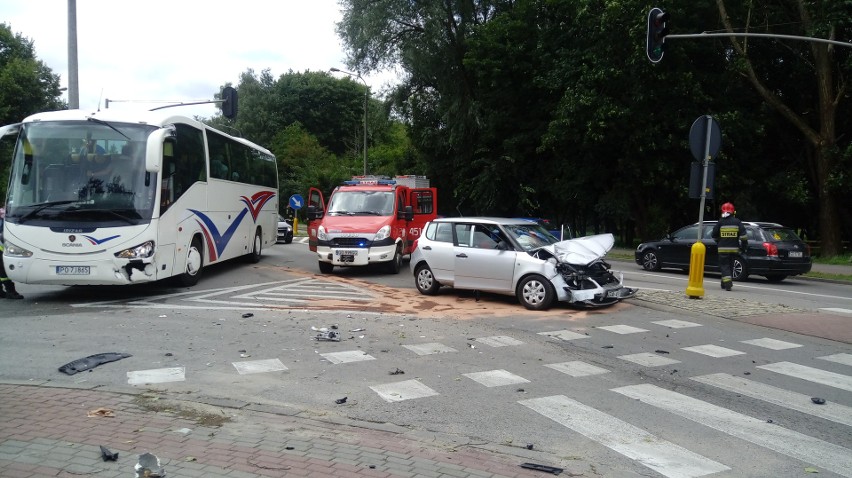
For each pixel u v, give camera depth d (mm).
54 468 4289
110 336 8719
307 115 71188
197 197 14016
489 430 5414
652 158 27172
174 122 12742
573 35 28672
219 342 8484
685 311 10938
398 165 43562
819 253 26375
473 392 6480
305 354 7906
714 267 17719
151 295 12688
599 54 25984
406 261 20391
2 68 46125
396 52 34719
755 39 26984
